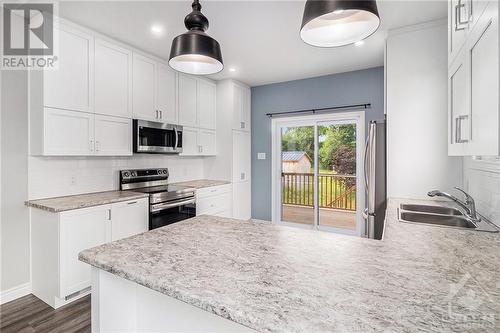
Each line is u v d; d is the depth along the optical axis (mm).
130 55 2996
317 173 4410
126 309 1152
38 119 2328
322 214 4402
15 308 2201
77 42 2504
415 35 2545
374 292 779
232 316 693
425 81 2512
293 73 4051
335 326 624
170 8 2277
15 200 2334
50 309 2191
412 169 2562
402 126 2598
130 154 2996
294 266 971
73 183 2754
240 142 4531
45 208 2199
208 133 4227
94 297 1090
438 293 772
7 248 2293
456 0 1321
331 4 940
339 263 1000
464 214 1822
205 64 1643
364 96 3873
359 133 3990
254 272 920
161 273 911
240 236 1339
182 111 3715
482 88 960
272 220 4711
